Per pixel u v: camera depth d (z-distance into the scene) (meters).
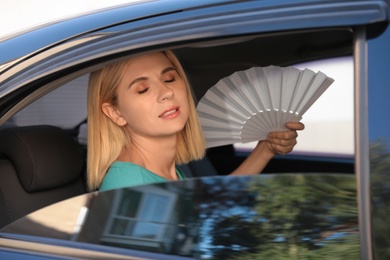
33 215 1.70
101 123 2.05
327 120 3.01
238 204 1.62
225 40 1.52
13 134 2.20
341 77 2.89
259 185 1.63
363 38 1.43
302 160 3.02
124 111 2.02
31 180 2.18
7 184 2.18
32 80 1.63
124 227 1.63
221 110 2.28
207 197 1.63
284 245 1.58
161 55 2.03
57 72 1.63
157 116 2.01
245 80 2.23
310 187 1.60
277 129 2.31
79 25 1.64
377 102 1.42
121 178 2.05
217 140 2.31
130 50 1.58
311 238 1.58
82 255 1.61
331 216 1.57
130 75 1.98
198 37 1.52
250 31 1.49
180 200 1.64
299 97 2.22
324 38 2.54
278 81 2.21
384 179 1.42
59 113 3.07
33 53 1.65
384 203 1.42
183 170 2.73
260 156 2.42
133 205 1.65
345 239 1.55
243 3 1.52
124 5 1.65
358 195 1.43
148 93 2.00
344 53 2.60
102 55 1.58
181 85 2.06
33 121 3.02
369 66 1.43
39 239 1.66
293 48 2.63
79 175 2.37
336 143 3.01
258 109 2.26
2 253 1.66
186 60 2.69
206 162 2.94
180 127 2.04
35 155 2.18
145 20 1.58
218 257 1.59
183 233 1.62
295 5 1.48
